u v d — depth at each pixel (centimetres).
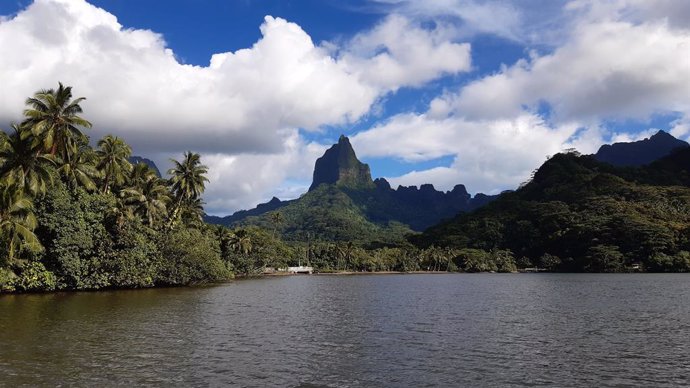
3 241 4594
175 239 7456
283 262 18612
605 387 1977
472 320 4009
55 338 2775
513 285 10044
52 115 5328
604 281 11156
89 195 5991
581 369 2262
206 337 2952
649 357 2522
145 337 2883
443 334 3247
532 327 3591
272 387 1902
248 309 4666
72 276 5734
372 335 3186
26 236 4544
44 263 5650
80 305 4466
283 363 2306
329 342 2897
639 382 2050
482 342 2939
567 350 2698
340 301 5909
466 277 15862
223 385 1905
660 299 6028
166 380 1953
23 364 2147
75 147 5694
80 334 2927
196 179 8775
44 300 4869
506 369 2248
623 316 4269
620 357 2522
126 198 6719
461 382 2023
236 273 14038
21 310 3994
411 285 10412
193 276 7994
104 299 5112
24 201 4516
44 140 5172
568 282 10925
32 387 1805
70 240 5534
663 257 16375
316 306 5184
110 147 6775
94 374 2011
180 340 2819
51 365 2141
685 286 8831
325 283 11256
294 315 4275
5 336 2809
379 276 17288
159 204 7294
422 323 3812
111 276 6241
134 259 6412
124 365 2175
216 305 4922
